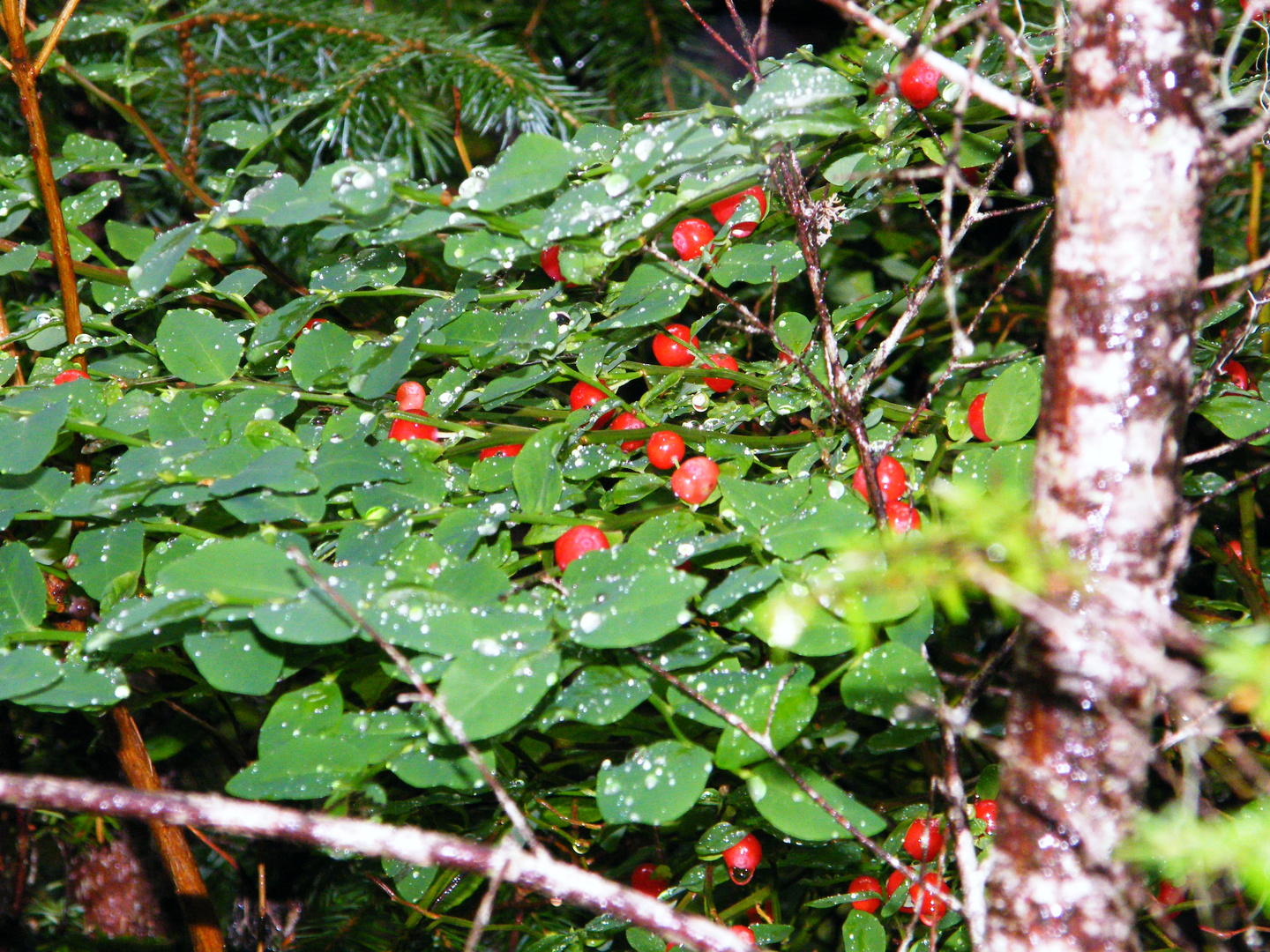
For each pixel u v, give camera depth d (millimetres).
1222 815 287
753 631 264
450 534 278
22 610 280
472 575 259
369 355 301
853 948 294
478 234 281
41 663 263
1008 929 232
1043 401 227
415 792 342
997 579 209
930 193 330
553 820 330
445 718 230
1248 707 201
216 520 304
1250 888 194
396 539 271
